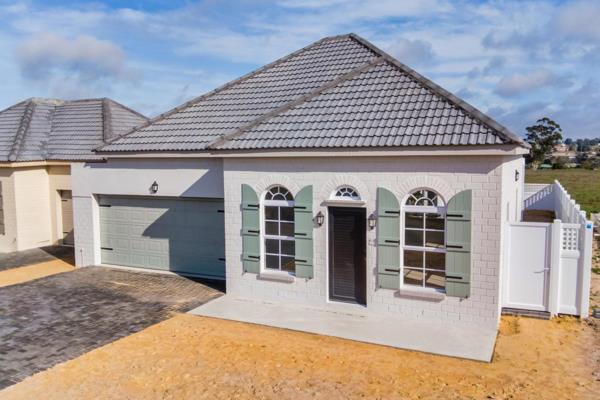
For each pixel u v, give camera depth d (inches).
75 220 698.8
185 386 344.8
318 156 471.8
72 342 423.5
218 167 593.6
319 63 651.5
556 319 453.4
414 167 439.8
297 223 492.7
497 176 413.1
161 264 656.4
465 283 429.7
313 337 426.9
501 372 358.9
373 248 464.4
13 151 799.1
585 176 2028.8
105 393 336.8
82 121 885.8
